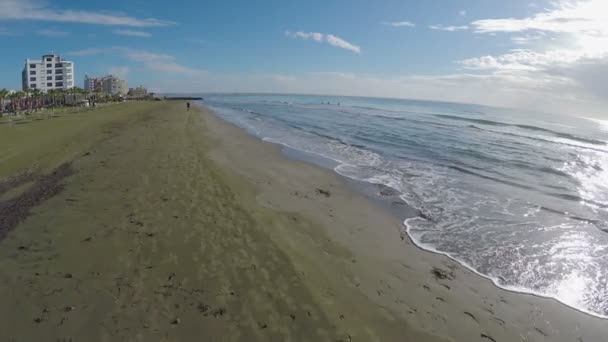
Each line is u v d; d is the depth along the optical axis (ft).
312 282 17.95
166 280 17.02
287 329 14.17
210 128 89.45
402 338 14.67
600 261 22.68
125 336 13.17
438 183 41.01
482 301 18.16
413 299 17.87
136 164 40.06
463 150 64.64
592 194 37.99
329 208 31.35
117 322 13.91
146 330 13.55
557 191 38.86
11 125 87.04
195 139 63.72
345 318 15.37
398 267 21.29
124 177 34.63
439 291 18.85
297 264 19.54
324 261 20.94
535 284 20.01
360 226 27.58
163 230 22.56
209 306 15.21
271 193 34.30
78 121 99.35
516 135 94.53
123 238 21.24
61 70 346.33
